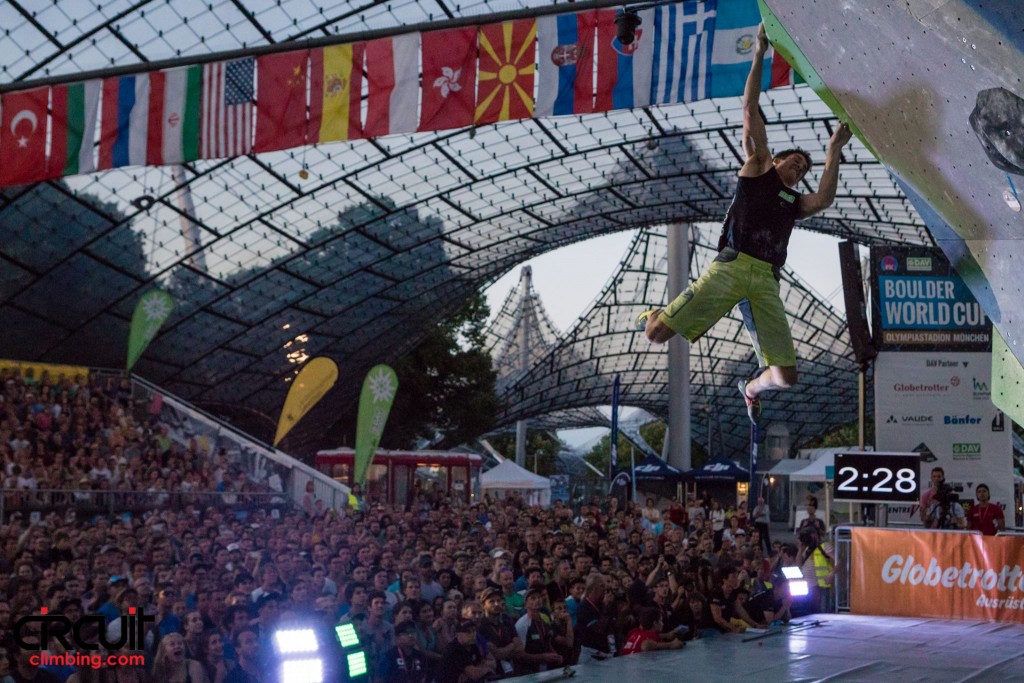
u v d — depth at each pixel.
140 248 39.12
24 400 29.19
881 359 16.48
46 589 10.62
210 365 47.22
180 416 35.72
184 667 8.61
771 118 33.12
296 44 14.48
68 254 37.81
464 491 39.81
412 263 45.75
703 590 13.13
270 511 29.88
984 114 3.54
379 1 27.17
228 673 8.83
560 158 37.25
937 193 4.01
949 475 16.25
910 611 12.95
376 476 38.00
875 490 14.03
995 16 3.26
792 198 5.03
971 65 3.47
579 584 12.54
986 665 8.16
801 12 4.04
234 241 40.28
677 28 12.57
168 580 11.38
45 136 15.94
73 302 40.09
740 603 12.33
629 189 40.81
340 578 13.20
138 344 30.88
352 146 35.47
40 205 35.09
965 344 16.38
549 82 13.15
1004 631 10.75
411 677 9.63
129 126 15.48
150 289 41.09
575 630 11.68
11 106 16.06
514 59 13.39
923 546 12.98
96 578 11.34
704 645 9.48
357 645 7.99
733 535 24.86
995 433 16.17
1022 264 3.80
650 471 43.88
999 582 12.37
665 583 12.49
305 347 49.28
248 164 35.84
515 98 13.34
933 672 7.78
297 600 10.79
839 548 14.02
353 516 20.98
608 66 12.83
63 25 28.70
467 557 14.80
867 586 13.29
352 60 14.30
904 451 16.36
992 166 3.62
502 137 35.44
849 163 35.69
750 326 5.14
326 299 46.41
